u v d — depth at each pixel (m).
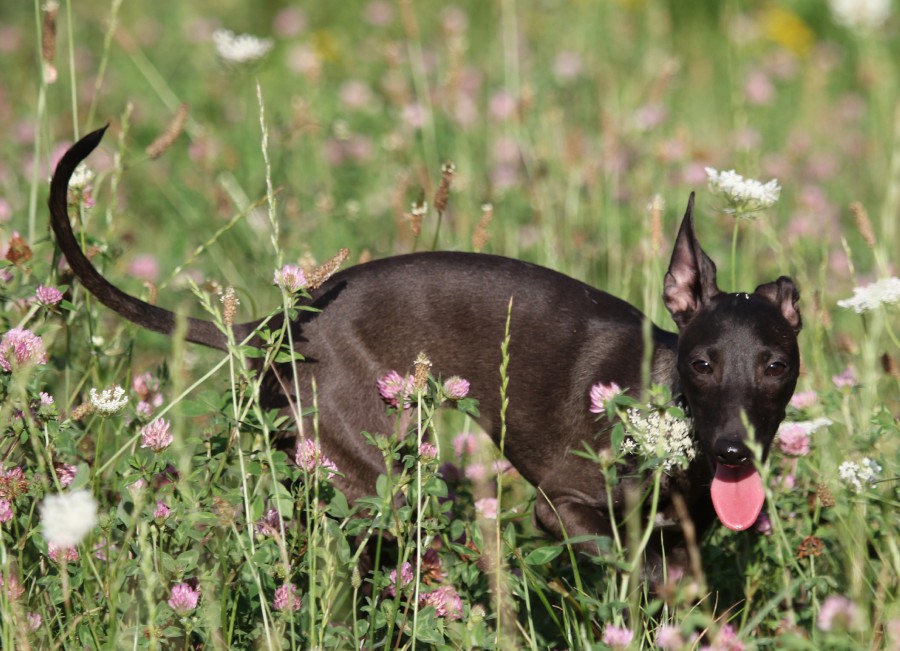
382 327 9.91
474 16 23.67
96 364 10.01
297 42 21.88
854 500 8.66
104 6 23.91
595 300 10.33
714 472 9.12
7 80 20.20
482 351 10.02
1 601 7.31
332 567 7.45
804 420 9.67
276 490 7.63
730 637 7.37
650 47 21.47
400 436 9.55
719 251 14.53
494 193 15.16
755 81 19.94
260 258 13.58
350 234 14.76
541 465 10.05
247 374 8.06
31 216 10.88
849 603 7.35
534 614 9.45
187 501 7.77
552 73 18.34
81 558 7.68
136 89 19.00
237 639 7.95
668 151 15.55
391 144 15.71
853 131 20.41
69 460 9.10
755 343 8.93
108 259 10.65
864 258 15.09
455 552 8.79
